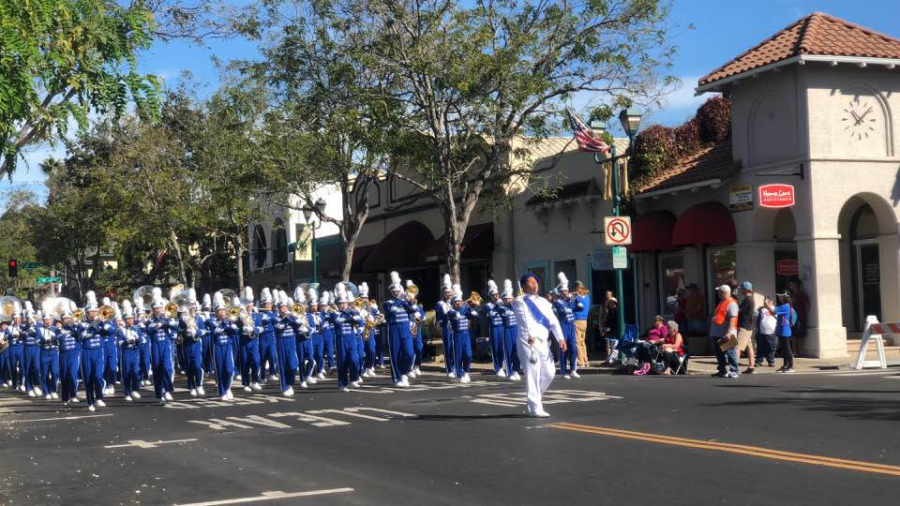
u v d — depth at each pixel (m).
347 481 9.82
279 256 54.09
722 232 26.14
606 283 29.80
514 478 9.52
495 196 30.06
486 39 25.45
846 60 24.39
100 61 14.55
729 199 26.30
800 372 21.12
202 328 23.50
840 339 24.52
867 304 27.00
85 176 47.06
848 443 10.64
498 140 27.25
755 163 25.88
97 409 19.59
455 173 27.77
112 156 40.94
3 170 14.30
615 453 10.63
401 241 38.94
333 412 16.28
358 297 23.84
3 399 23.98
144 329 23.08
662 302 28.86
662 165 28.61
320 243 48.03
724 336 19.98
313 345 24.66
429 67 25.11
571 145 35.38
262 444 12.80
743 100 26.28
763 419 12.75
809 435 11.27
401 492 9.14
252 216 41.38
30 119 13.90
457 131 28.08
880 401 14.49
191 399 20.69
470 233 34.81
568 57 26.89
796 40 25.41
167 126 41.00
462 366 21.88
